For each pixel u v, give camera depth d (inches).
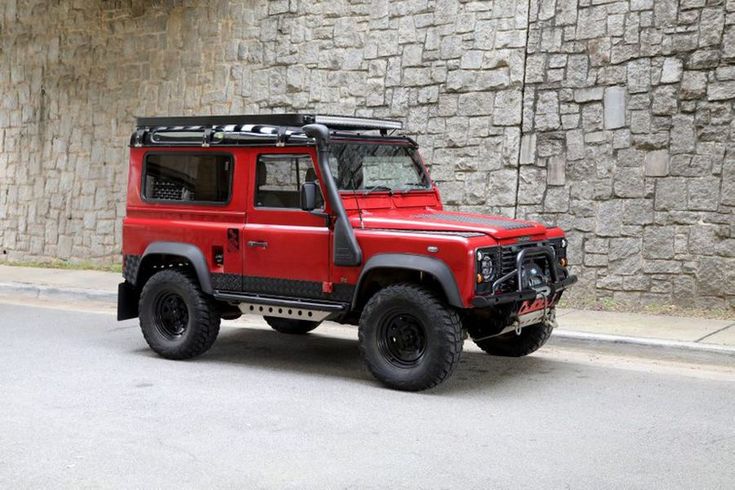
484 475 205.9
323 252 299.1
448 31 481.1
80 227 636.7
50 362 333.1
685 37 412.8
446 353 274.8
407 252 280.7
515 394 284.0
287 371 319.9
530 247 297.3
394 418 255.3
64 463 214.7
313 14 531.2
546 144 451.5
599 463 214.7
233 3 563.2
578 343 357.7
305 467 211.8
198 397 280.1
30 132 660.1
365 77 511.8
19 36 662.5
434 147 486.6
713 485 199.5
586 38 438.9
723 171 405.1
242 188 317.7
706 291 410.9
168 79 592.4
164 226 335.6
